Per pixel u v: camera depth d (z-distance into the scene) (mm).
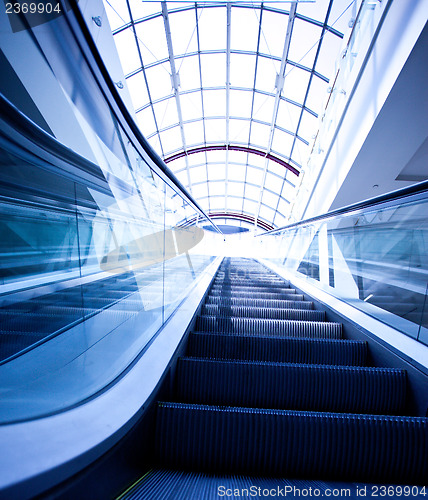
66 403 1066
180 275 3494
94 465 874
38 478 688
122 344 1667
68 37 2975
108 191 3066
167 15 9133
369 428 1360
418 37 4379
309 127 12422
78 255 3111
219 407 1415
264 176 16828
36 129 1260
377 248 3484
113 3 8383
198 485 1146
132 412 1138
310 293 4086
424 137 5863
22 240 2943
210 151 15695
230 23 9609
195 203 3939
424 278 2275
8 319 2016
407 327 2088
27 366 1272
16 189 2557
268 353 2385
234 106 13023
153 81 11109
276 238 8281
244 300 3877
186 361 1898
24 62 2580
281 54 10289
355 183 7168
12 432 818
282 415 1394
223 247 13789
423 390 1684
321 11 8531
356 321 2576
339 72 7496
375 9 5574
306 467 1337
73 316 2209
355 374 1854
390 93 5109
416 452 1333
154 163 2316
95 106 3814
